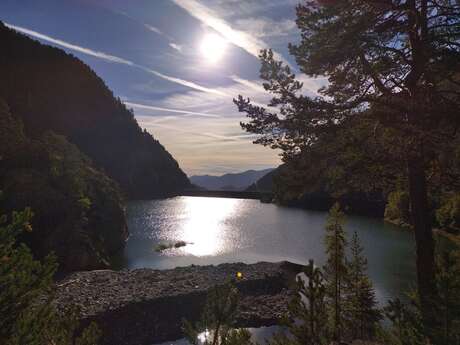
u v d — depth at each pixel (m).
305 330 8.88
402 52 11.29
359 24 11.24
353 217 96.25
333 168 11.81
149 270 42.47
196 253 58.84
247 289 35.34
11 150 62.19
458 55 9.73
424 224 11.16
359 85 12.20
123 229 69.62
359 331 17.34
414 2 11.16
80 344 6.28
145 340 26.14
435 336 6.83
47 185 55.03
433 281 8.32
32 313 5.41
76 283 36.09
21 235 47.78
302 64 12.52
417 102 10.16
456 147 9.27
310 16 11.81
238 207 153.75
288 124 12.15
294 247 60.47
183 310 29.88
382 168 12.08
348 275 20.59
